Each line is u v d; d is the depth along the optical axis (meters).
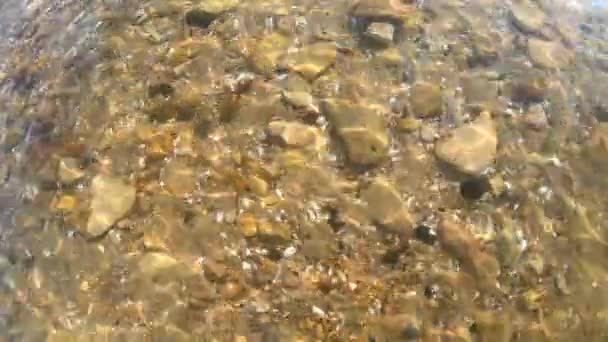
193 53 1.00
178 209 0.90
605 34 1.07
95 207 0.90
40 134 0.97
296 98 0.96
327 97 0.96
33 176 0.94
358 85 0.97
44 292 0.87
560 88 0.99
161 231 0.89
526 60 1.01
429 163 0.92
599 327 0.86
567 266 0.88
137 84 0.99
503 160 0.93
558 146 0.95
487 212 0.90
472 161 0.92
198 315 0.84
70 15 1.08
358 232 0.88
